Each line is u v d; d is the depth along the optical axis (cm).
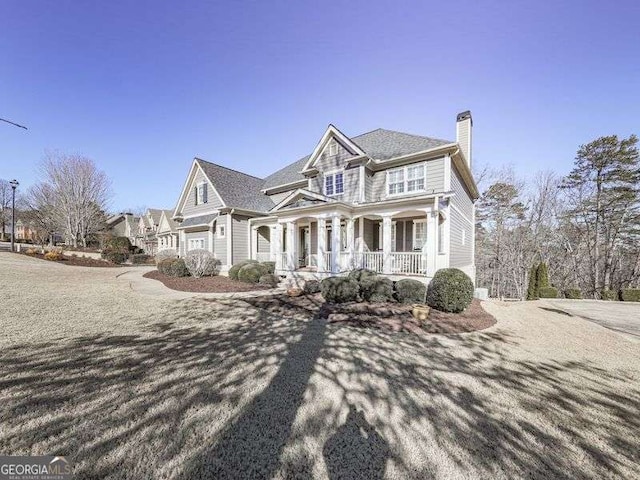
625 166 2114
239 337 566
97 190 3356
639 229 2114
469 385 388
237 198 1834
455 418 307
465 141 1516
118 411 298
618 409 338
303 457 241
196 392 344
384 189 1366
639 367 474
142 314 734
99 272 1709
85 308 769
